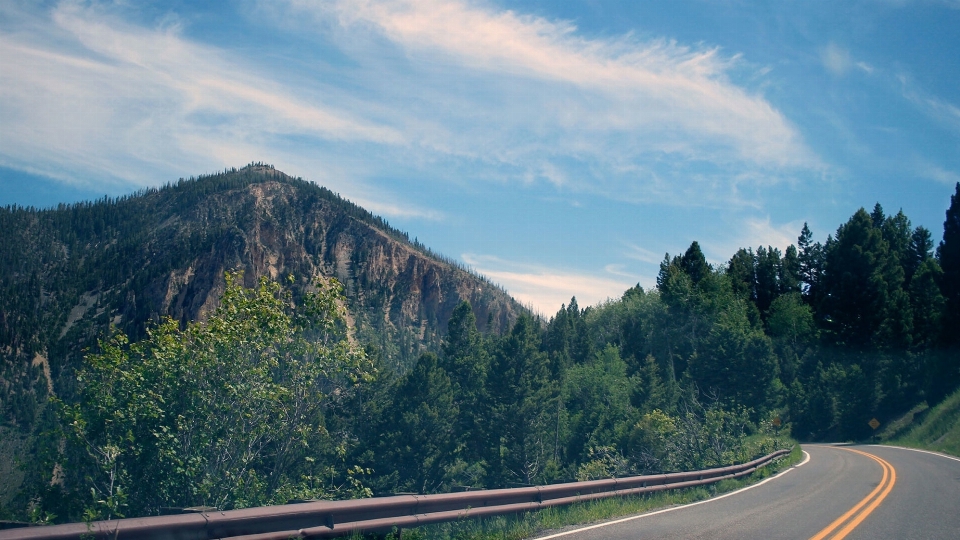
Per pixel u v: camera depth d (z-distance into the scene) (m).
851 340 64.88
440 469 47.62
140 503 15.04
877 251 66.94
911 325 63.56
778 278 91.06
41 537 5.04
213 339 16.06
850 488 16.72
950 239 60.34
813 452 32.47
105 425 15.12
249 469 16.59
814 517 11.81
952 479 18.77
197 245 190.62
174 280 170.25
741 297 81.69
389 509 7.90
